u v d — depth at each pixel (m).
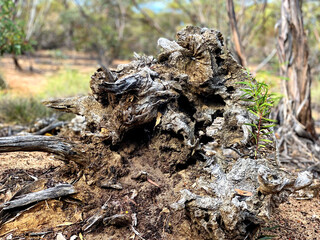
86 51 19.73
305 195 2.66
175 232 1.85
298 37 4.46
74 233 1.84
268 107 2.02
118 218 1.83
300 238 2.04
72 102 2.27
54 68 15.23
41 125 3.93
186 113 2.31
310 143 4.23
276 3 10.88
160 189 2.04
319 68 10.45
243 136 2.14
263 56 12.89
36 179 2.30
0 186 2.22
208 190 1.83
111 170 2.07
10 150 1.87
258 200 1.71
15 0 6.92
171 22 20.53
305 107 4.38
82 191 2.01
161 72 2.22
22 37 6.41
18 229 1.85
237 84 2.23
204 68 2.14
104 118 2.17
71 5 23.22
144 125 2.19
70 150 2.03
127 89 1.94
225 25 6.77
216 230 1.68
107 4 18.75
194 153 2.10
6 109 5.15
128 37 19.28
